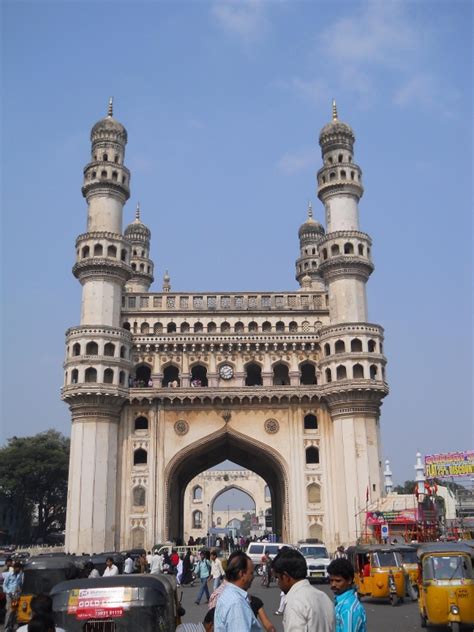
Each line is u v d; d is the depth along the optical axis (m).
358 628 7.40
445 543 19.08
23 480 71.56
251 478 92.31
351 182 55.38
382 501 45.41
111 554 28.12
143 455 49.94
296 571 7.10
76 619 9.56
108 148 55.81
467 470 42.94
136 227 73.62
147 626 9.56
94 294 51.09
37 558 17.61
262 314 53.50
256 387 50.47
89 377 48.62
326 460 49.94
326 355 51.06
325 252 54.03
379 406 50.00
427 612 17.02
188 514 91.38
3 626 19.86
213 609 8.66
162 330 53.00
